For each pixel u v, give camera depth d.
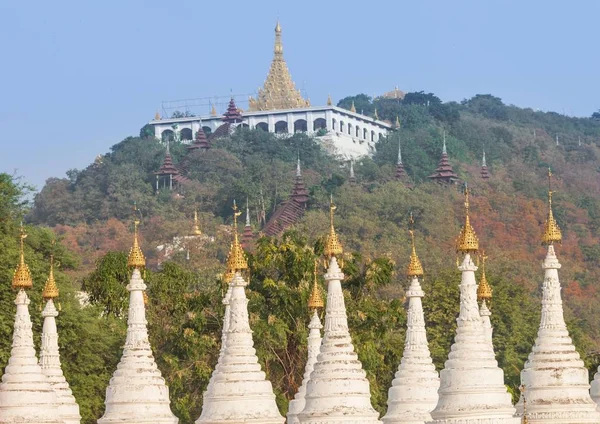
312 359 89.62
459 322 75.06
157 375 79.62
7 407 79.56
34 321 124.38
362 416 74.88
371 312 135.25
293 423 86.75
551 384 77.19
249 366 77.62
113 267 143.25
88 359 128.50
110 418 78.31
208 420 76.69
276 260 136.12
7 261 125.19
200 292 141.00
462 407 72.94
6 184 142.50
